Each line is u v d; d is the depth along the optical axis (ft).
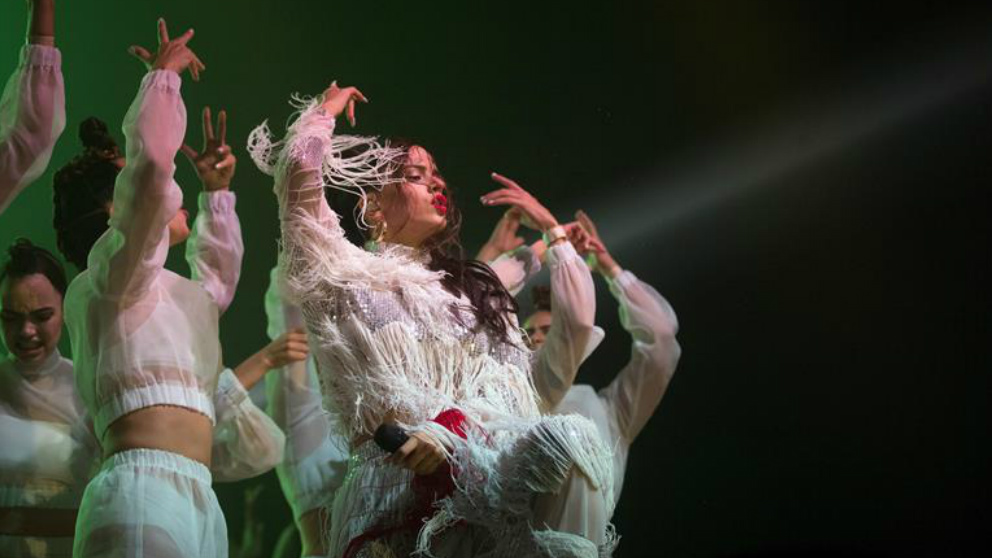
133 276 11.75
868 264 26.18
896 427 25.02
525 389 10.24
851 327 25.82
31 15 12.66
